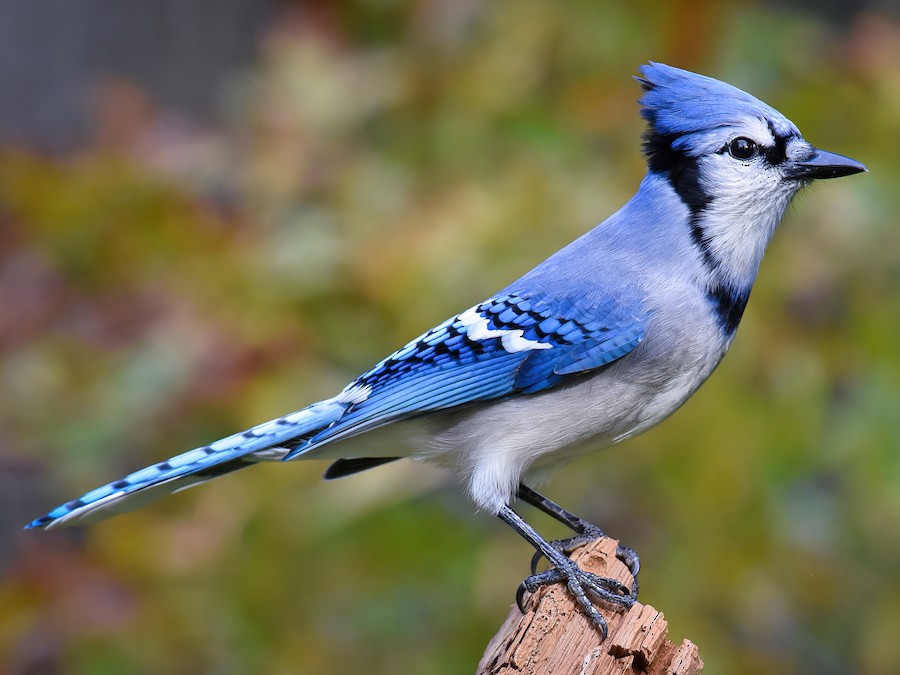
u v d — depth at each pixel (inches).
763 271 397.7
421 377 314.5
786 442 385.1
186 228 409.1
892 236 400.2
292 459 317.1
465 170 413.4
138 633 390.3
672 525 393.4
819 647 437.4
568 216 386.3
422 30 437.4
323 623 398.3
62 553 405.1
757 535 388.8
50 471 419.2
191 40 576.7
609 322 307.3
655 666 251.8
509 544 404.5
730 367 388.5
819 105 415.2
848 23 534.9
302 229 406.0
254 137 428.5
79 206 411.2
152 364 392.8
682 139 315.0
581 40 429.4
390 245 390.6
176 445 397.4
